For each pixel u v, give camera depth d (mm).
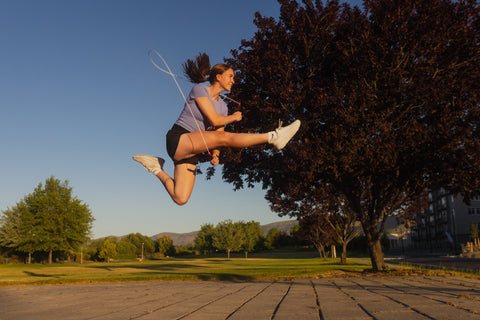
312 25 13812
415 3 13258
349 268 19188
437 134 12961
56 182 61281
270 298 6438
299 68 15336
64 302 6211
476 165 12703
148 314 4586
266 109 13500
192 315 4465
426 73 13258
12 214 60094
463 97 13539
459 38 13391
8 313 4859
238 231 86562
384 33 13633
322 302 5719
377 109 13492
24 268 43531
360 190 17359
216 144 3217
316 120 13859
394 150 13125
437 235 89188
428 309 4715
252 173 18766
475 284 9055
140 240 119438
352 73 13945
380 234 17062
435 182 15680
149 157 3664
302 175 14180
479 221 79500
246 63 14625
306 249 119312
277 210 25516
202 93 3365
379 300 5863
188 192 3422
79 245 60844
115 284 12328
